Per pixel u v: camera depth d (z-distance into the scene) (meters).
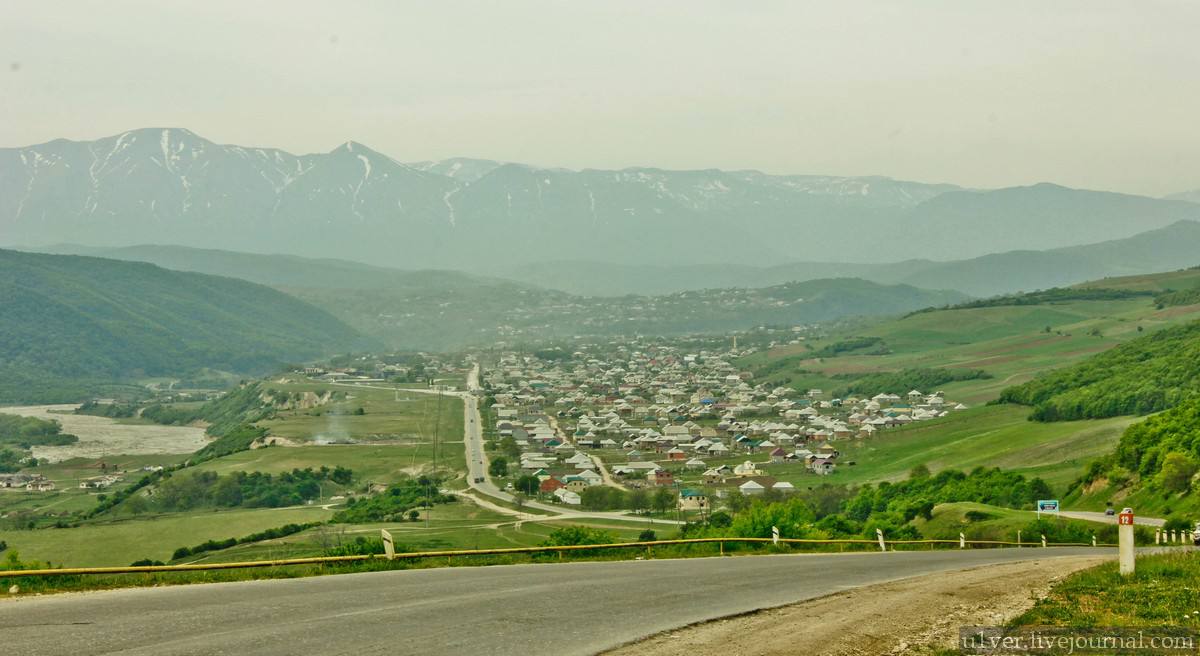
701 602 24.81
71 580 27.41
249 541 115.19
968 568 36.34
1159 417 119.06
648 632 20.33
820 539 57.09
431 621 21.08
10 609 22.08
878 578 31.91
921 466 147.12
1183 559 31.66
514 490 162.38
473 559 37.25
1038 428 170.00
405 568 33.22
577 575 30.56
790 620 22.27
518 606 23.34
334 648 18.17
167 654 17.47
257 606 22.69
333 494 167.38
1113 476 114.38
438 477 174.50
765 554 46.62
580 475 167.75
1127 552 28.59
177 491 164.62
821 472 179.62
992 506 108.62
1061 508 118.56
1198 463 100.19
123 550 114.19
